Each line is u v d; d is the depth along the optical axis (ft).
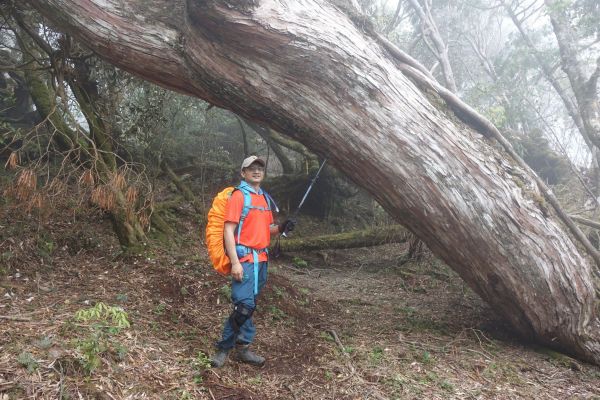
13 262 14.84
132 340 10.68
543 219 13.84
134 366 9.61
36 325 10.35
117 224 17.89
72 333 10.11
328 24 12.56
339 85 12.51
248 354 11.45
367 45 13.20
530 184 14.44
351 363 12.09
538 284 13.80
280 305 16.11
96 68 21.99
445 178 13.20
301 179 36.37
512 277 13.84
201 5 11.41
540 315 14.21
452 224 13.52
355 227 35.42
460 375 12.21
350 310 17.92
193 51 12.25
